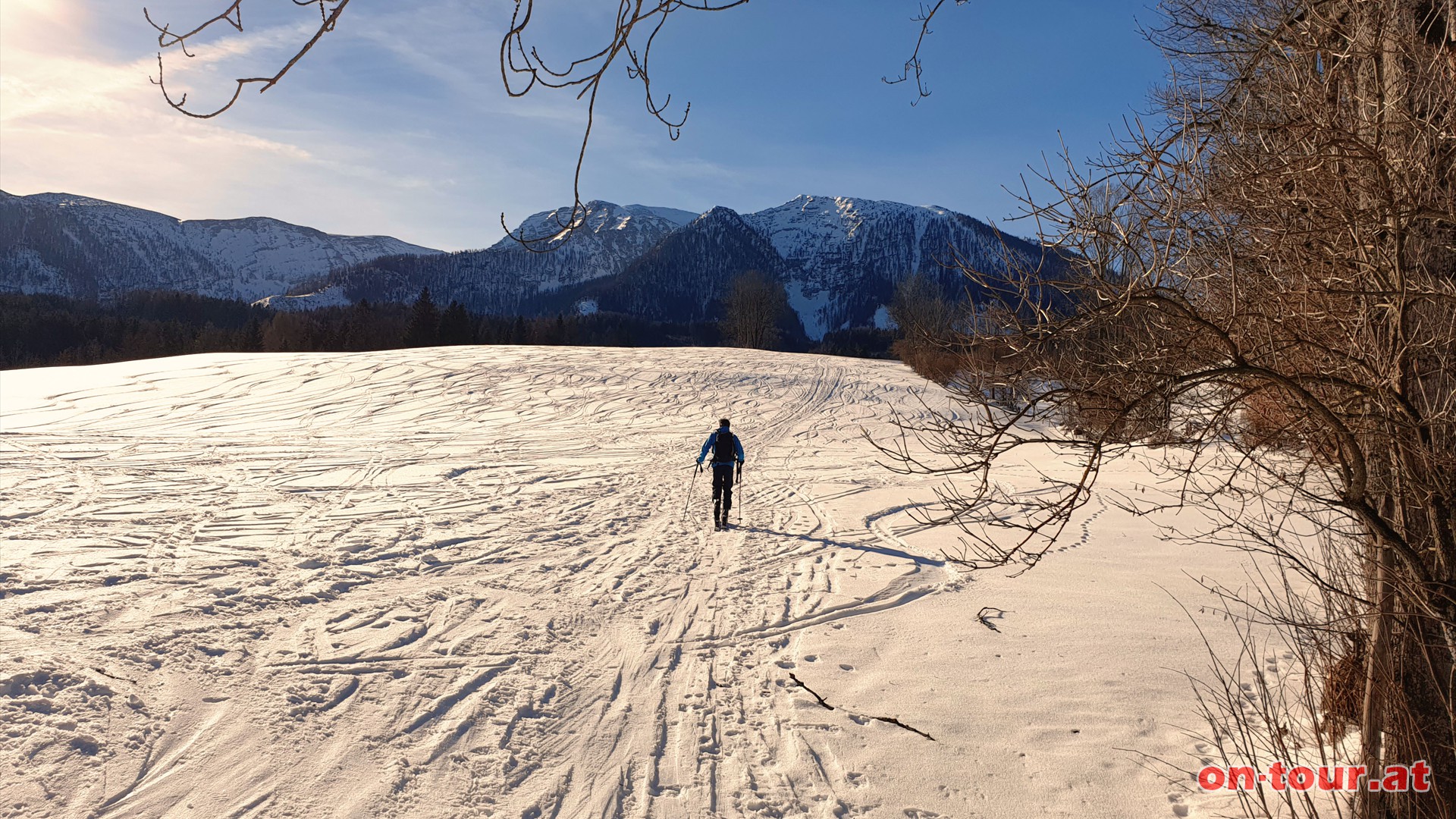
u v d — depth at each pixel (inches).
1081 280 108.3
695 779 180.9
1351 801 148.9
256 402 1012.5
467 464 669.3
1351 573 163.0
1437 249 116.5
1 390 1026.1
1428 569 122.9
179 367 1247.5
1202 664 246.8
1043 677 238.2
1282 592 313.0
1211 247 120.3
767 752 193.9
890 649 262.5
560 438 858.1
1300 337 116.4
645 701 220.1
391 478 594.9
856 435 954.1
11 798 160.6
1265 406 132.2
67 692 205.6
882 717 211.9
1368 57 116.8
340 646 249.6
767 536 439.5
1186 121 111.7
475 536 412.5
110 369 1221.1
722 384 1280.8
